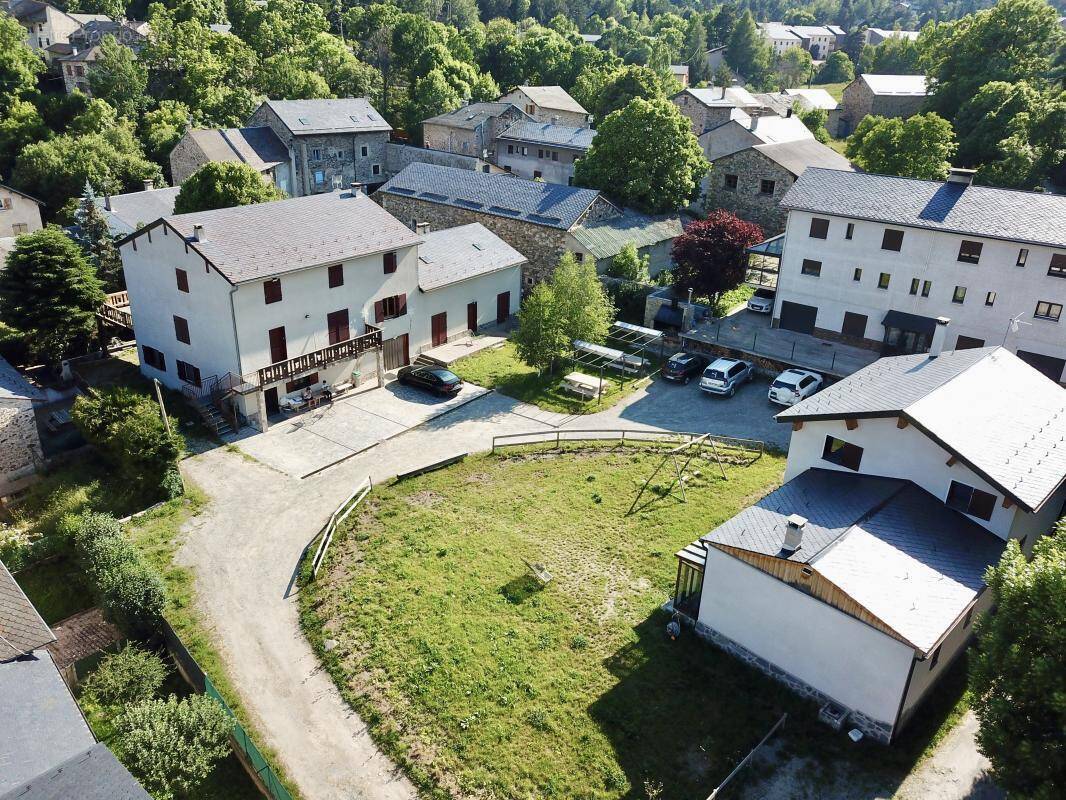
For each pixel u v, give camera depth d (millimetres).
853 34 190250
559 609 23906
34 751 15000
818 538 20516
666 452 34031
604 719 19797
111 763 14234
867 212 42688
